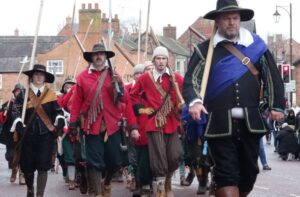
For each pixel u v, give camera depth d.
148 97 8.82
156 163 8.62
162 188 8.63
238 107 5.53
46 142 8.67
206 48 5.65
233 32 5.56
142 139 8.90
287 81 29.23
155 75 8.85
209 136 5.57
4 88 56.44
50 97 8.74
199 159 9.39
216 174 5.55
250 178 5.71
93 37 42.28
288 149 18.41
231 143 5.55
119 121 8.50
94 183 8.29
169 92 8.83
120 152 8.50
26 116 8.72
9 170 15.48
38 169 8.67
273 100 5.54
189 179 11.01
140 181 9.12
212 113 5.58
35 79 8.85
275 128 23.56
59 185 11.84
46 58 49.16
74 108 8.48
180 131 8.95
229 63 5.55
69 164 10.99
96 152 8.28
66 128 10.73
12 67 56.66
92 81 8.42
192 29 8.88
